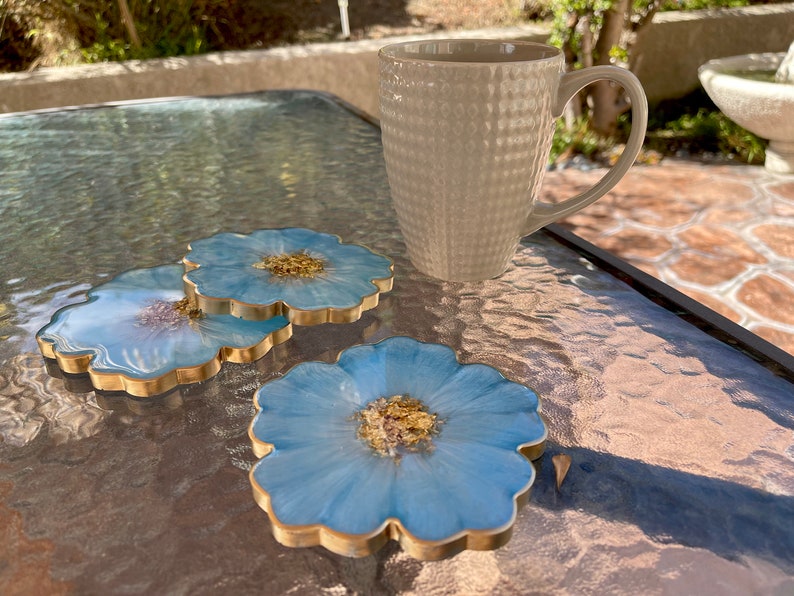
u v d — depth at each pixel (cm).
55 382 24
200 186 43
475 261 30
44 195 41
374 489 18
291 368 23
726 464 20
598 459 20
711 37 220
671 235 136
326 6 233
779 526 18
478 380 23
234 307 26
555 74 27
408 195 29
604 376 24
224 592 16
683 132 201
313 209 39
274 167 47
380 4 238
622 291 30
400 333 27
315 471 18
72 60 186
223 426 22
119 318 26
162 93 161
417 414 21
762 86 156
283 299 26
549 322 28
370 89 182
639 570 17
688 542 18
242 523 18
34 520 18
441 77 25
